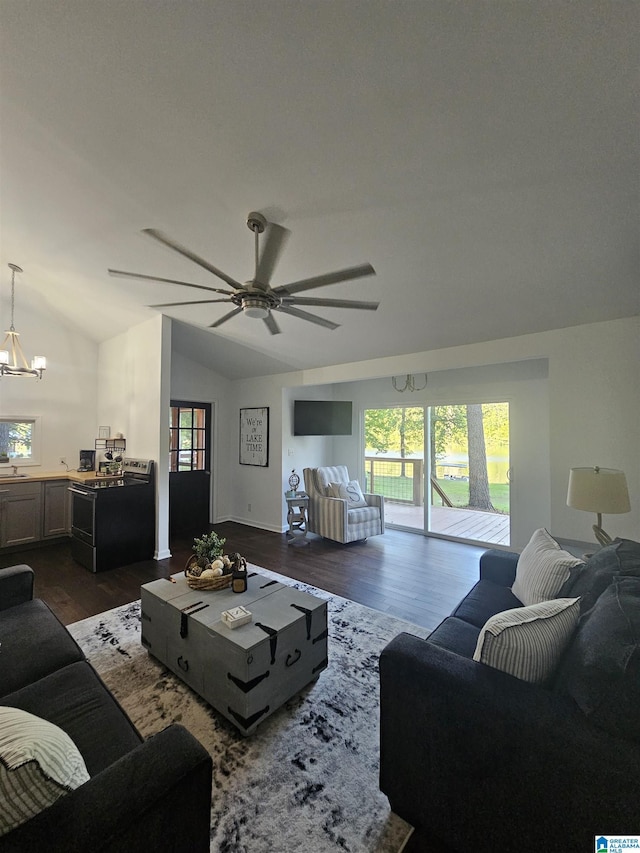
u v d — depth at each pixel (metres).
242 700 1.65
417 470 5.45
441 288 2.72
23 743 0.77
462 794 1.11
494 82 1.32
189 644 1.92
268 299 1.95
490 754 1.06
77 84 1.54
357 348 4.06
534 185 1.75
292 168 1.81
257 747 1.61
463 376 4.90
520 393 4.43
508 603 2.03
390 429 5.74
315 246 2.39
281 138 1.65
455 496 5.07
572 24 1.13
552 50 1.20
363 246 2.35
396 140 1.60
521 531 4.38
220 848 1.21
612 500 2.08
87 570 3.69
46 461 4.95
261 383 5.56
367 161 1.73
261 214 2.13
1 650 1.54
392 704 1.28
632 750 0.91
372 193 1.92
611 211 1.83
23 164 2.17
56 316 4.98
